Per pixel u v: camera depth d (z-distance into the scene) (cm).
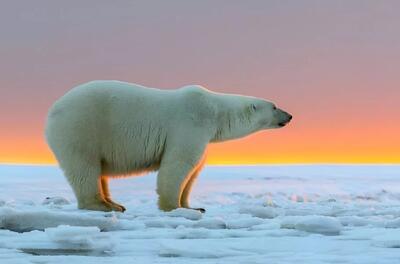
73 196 1842
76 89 1170
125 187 2252
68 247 702
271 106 1289
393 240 725
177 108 1178
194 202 1595
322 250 700
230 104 1241
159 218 991
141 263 610
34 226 827
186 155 1159
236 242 738
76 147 1129
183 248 676
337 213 1129
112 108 1151
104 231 843
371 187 2380
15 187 2062
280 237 785
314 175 2972
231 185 2402
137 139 1159
